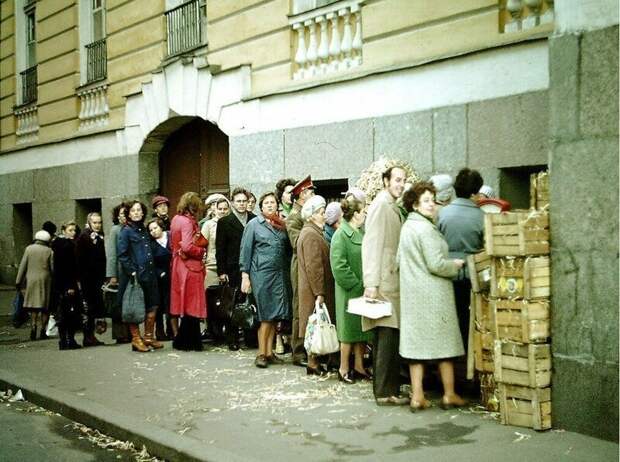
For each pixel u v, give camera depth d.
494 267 6.22
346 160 10.73
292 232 8.77
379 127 10.19
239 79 12.70
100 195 16.77
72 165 17.75
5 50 20.84
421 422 6.32
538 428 5.96
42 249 12.28
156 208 11.50
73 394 7.82
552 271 6.04
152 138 15.34
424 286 6.55
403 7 9.90
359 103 10.58
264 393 7.50
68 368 9.28
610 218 5.67
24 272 12.26
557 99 6.01
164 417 6.78
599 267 5.73
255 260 8.84
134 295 10.23
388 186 7.11
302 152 11.48
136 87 15.59
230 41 13.02
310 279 8.12
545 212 6.10
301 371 8.55
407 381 7.75
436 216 7.35
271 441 5.94
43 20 18.78
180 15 14.38
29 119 19.92
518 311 6.06
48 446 6.51
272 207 8.93
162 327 11.40
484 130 8.82
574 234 5.88
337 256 7.65
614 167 5.65
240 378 8.27
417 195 6.63
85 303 10.99
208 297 10.75
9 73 20.64
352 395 7.32
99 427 6.92
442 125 9.31
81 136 17.33
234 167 12.88
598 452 5.43
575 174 5.88
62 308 10.82
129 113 15.73
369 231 6.85
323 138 11.09
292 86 11.62
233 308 9.47
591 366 5.78
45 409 7.87
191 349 10.23
